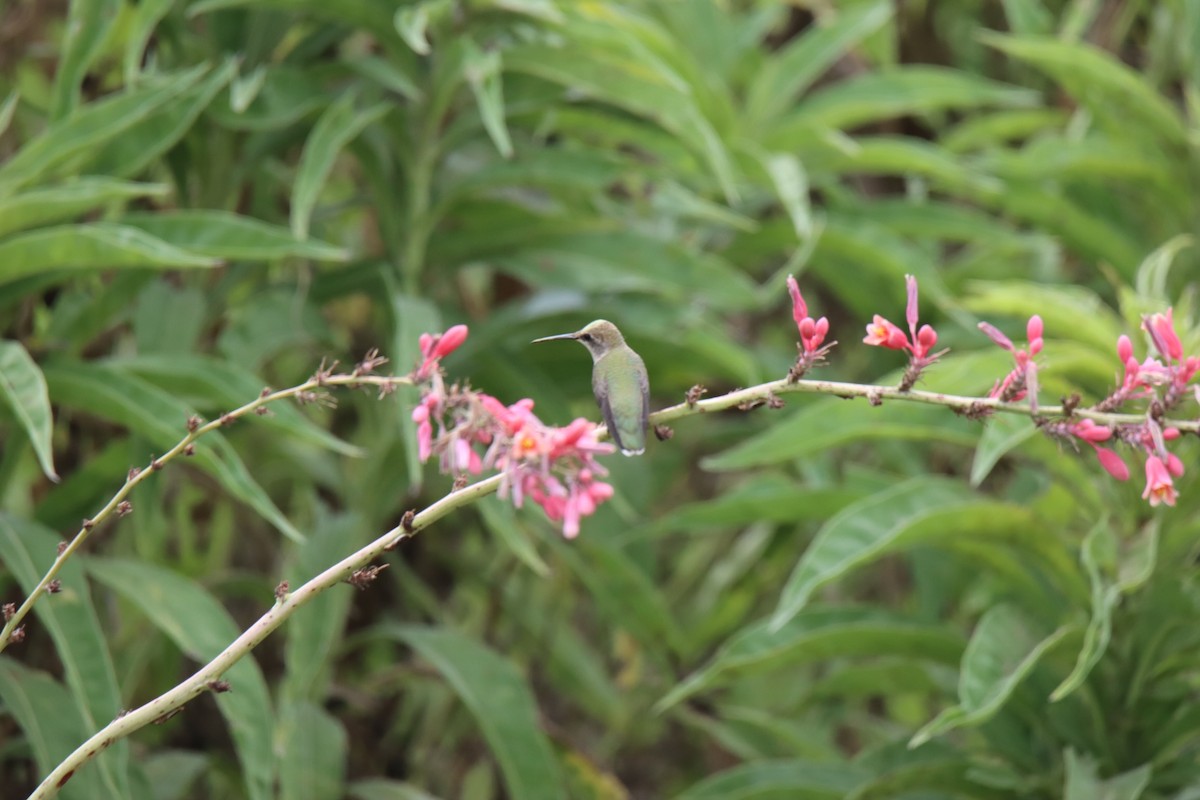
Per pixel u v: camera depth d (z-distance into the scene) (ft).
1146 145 33.47
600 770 30.96
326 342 29.94
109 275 31.73
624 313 30.99
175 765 29.37
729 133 32.40
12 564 23.85
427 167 30.35
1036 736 27.89
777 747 34.24
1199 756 27.12
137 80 28.32
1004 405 16.52
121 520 30.27
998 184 33.60
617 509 32.71
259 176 32.22
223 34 30.58
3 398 25.41
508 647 36.70
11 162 26.58
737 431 36.47
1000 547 27.04
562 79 29.01
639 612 32.42
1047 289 27.37
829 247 33.04
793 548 35.04
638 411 20.02
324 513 29.68
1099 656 24.53
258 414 17.42
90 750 16.60
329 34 31.04
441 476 31.50
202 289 30.76
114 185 25.29
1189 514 26.07
